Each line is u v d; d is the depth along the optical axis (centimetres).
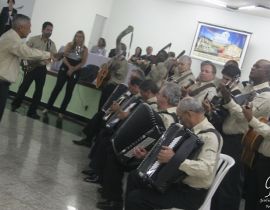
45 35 641
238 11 1174
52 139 540
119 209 358
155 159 263
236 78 386
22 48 431
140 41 1304
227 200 358
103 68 630
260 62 361
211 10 1215
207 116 360
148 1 1298
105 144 407
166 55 739
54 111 737
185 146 257
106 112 455
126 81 652
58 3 1080
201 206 275
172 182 260
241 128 359
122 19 1322
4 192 338
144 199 272
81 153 509
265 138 332
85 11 1206
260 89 362
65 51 673
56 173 416
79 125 680
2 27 716
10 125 551
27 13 982
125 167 357
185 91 395
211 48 1198
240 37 1165
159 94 328
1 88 437
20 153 446
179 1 1255
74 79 677
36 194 351
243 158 354
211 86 402
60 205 342
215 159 262
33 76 635
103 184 364
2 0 855
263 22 1148
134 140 329
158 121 309
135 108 356
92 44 1273
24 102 739
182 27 1252
